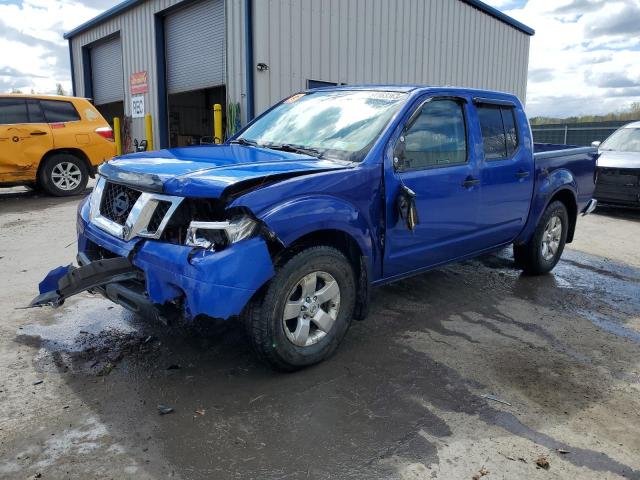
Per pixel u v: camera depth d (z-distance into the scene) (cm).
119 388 323
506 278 575
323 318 349
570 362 378
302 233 320
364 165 362
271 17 1182
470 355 383
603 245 757
